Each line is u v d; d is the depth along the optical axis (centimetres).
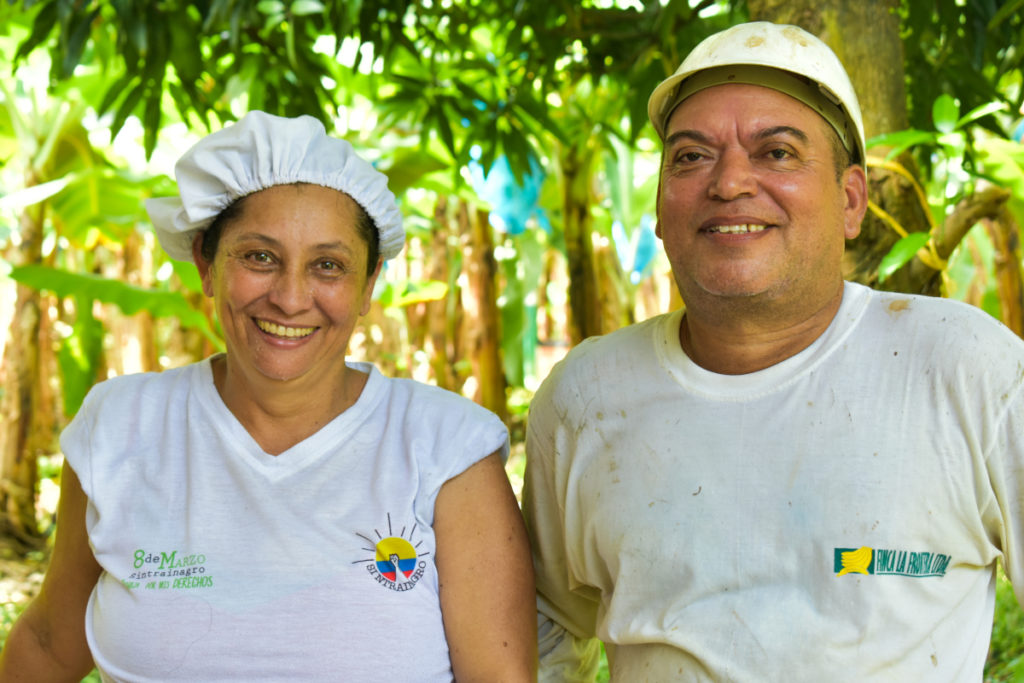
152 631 161
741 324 159
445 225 989
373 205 170
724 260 155
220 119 411
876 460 151
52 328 1128
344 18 340
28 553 641
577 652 201
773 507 155
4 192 793
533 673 173
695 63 161
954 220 250
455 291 1054
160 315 504
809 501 153
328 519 164
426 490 168
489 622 168
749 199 154
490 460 174
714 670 154
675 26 375
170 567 164
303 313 165
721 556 157
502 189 728
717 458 160
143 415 177
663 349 170
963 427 150
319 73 414
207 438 171
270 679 159
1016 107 327
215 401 172
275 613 160
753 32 159
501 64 467
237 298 165
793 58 156
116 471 173
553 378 184
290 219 163
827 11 254
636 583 165
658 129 178
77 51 345
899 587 149
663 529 162
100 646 167
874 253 252
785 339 161
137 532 168
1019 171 358
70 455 174
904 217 250
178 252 186
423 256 1223
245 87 463
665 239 165
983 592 159
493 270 824
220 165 163
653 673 162
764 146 156
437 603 168
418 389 179
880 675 149
